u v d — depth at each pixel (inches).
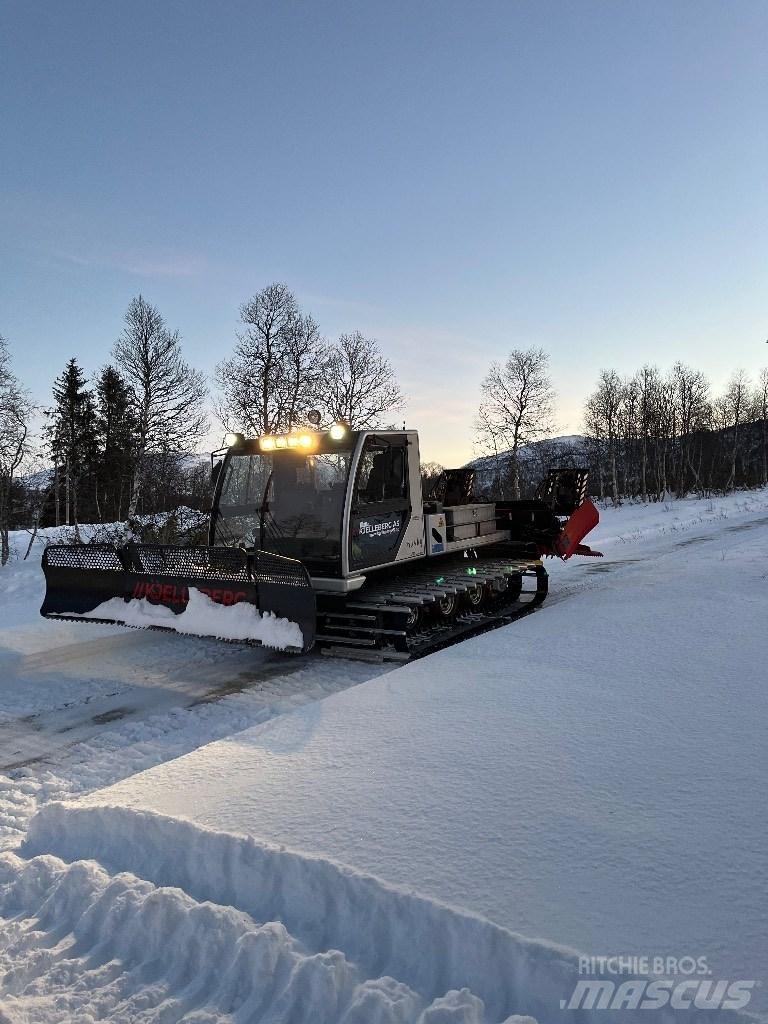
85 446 1469.0
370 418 1212.5
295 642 234.7
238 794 136.6
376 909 98.6
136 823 124.6
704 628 252.8
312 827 120.9
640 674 201.0
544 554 384.8
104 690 245.0
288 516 276.1
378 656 270.1
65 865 120.5
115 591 280.2
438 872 104.8
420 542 304.3
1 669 272.1
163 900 104.5
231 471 294.2
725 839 111.1
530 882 101.3
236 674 261.3
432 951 92.1
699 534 679.7
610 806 123.8
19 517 1290.6
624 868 104.1
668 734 155.3
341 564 260.4
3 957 98.7
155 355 1067.3
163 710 224.2
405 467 293.0
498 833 116.1
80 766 181.8
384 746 158.2
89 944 101.9
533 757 146.8
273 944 94.7
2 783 171.0
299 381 1138.0
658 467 1987.0
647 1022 77.0
